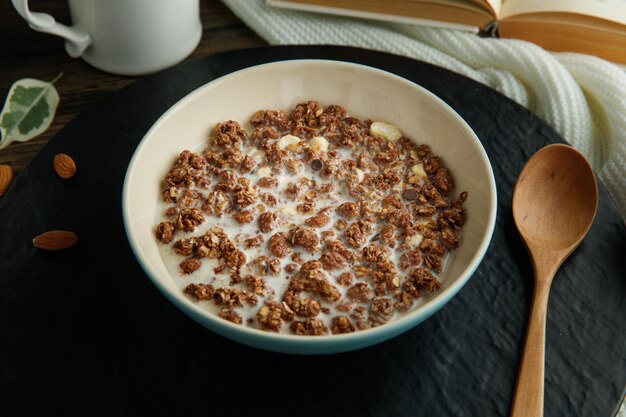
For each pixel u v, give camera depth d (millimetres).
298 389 364
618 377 370
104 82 510
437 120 421
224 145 425
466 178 406
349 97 441
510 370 372
